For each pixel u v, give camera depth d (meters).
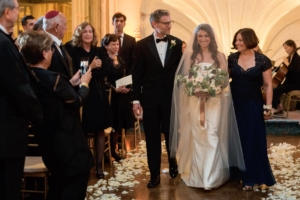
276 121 8.81
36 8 12.42
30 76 3.39
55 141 3.56
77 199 3.68
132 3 12.04
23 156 3.19
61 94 3.53
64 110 3.60
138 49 5.31
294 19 14.02
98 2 11.30
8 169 3.13
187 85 5.04
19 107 3.10
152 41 5.30
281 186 5.25
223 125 5.20
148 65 5.29
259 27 14.16
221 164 5.21
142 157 6.78
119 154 6.92
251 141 5.12
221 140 5.23
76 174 3.60
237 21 14.16
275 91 9.40
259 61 5.13
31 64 3.60
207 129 5.14
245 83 5.15
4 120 3.09
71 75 4.50
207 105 5.16
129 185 5.29
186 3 13.95
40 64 3.61
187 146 5.49
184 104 5.31
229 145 5.26
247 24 14.19
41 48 3.55
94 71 5.30
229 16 14.13
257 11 14.02
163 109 5.29
